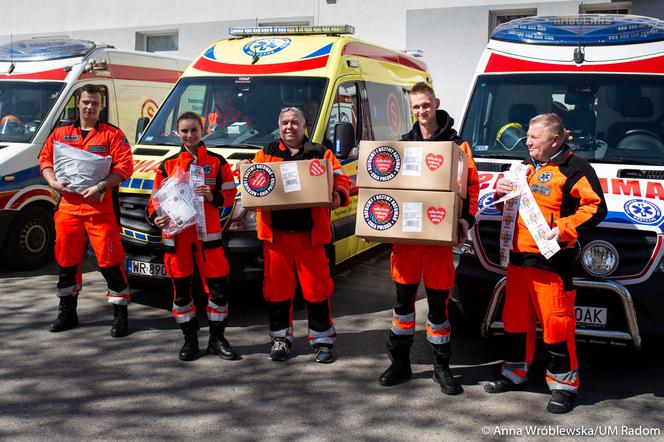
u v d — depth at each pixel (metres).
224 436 4.07
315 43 7.41
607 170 5.52
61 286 5.88
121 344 5.61
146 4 15.49
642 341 4.75
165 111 7.37
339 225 7.00
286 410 4.44
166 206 5.11
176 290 5.30
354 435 4.11
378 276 7.98
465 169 4.53
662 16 11.84
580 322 4.76
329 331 5.34
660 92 5.89
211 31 14.95
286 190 4.91
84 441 3.98
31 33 16.61
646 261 4.70
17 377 4.90
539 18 6.79
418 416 4.38
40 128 8.00
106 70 8.86
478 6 12.86
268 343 5.71
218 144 6.91
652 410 4.50
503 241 4.59
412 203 4.45
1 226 7.64
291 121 5.08
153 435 4.07
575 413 4.45
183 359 5.27
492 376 5.05
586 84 6.05
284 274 5.20
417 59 10.07
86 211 5.61
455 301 5.11
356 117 7.48
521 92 6.15
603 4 12.12
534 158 4.52
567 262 4.39
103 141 5.67
